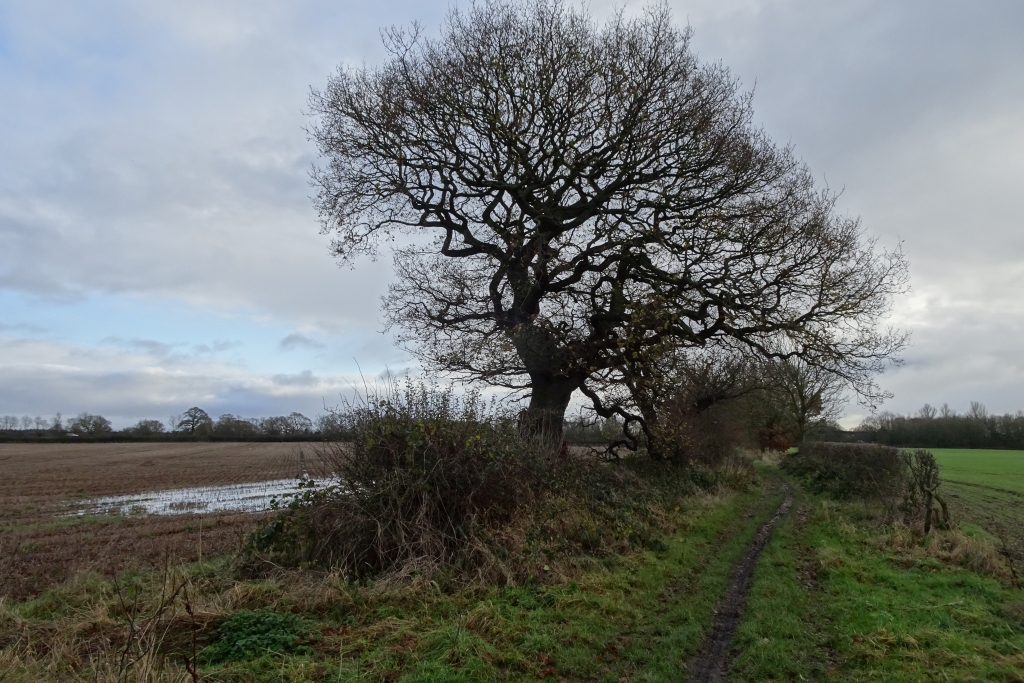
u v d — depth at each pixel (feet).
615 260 61.36
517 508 34.81
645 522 43.39
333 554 29.07
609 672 20.72
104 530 48.21
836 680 20.42
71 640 19.99
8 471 115.44
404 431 33.42
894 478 55.98
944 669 20.47
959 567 34.53
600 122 58.54
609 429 79.30
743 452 100.94
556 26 58.39
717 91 60.64
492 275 64.13
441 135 59.57
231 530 46.65
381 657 19.86
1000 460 155.12
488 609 24.36
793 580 32.73
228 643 20.21
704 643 23.79
